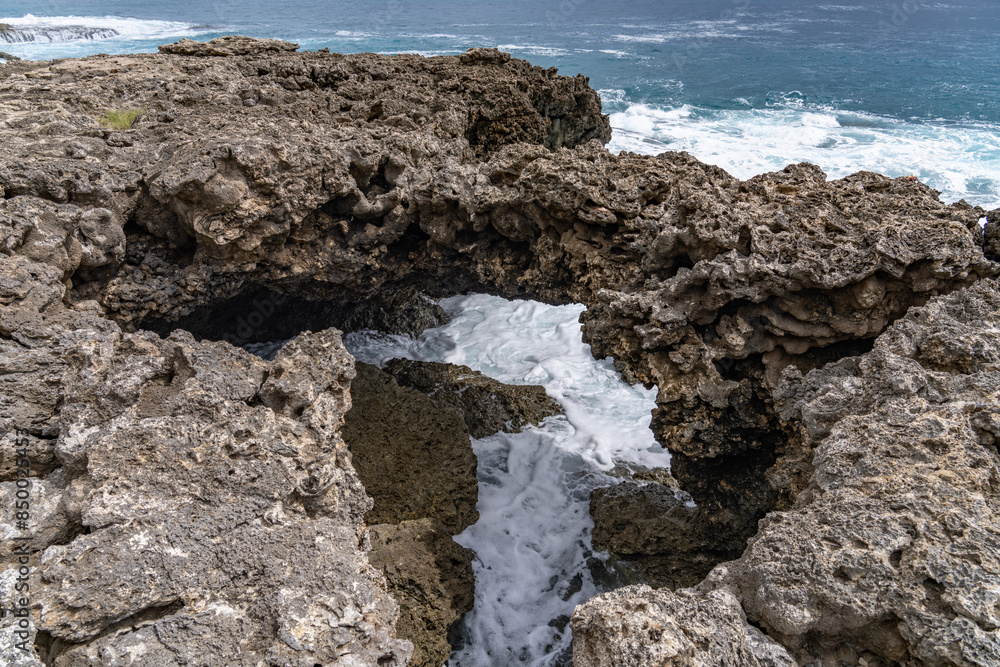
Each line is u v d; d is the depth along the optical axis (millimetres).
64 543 6695
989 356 7840
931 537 5984
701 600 6062
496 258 13961
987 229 10562
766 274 9883
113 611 5836
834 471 7020
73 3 86188
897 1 75938
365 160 12672
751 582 6340
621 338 11320
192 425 7266
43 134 12664
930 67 47281
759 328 10484
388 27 69562
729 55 53312
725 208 10531
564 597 14422
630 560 14008
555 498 16500
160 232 12086
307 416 7734
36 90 15578
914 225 10188
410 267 14445
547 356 21969
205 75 17828
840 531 6258
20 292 9195
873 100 40750
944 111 38219
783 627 5852
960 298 8961
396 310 21391
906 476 6613
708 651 5551
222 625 5859
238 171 11328
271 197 11719
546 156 12961
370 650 5852
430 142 14023
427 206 13078
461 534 15438
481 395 19078
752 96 42906
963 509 6180
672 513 13883
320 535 6648
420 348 22531
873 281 9906
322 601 5965
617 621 5688
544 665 13109
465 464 15055
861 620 5727
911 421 7141
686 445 10961
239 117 14508
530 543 15430
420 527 13102
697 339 10680
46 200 10891
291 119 14219
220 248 11883
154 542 6273
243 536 6484
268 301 16391
